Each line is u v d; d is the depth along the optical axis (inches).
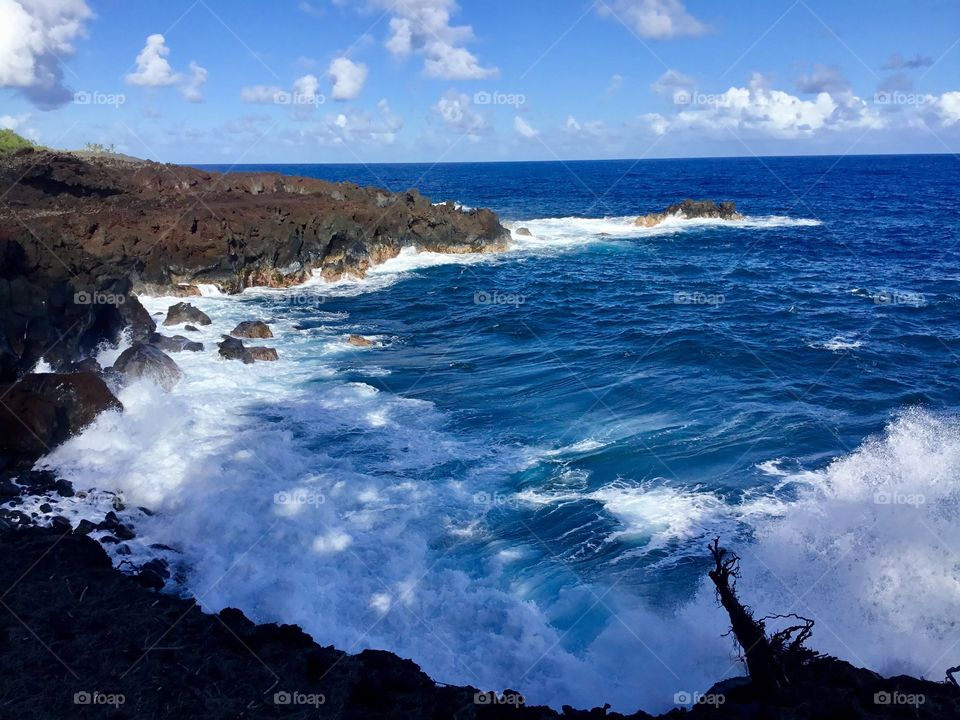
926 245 2242.9
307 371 995.3
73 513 601.9
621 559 541.6
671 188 4825.3
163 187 1984.5
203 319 1254.3
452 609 485.7
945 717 359.6
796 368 1003.9
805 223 2824.8
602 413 830.5
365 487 641.0
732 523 586.9
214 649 426.6
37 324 904.3
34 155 1871.3
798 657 406.0
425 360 1058.7
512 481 662.5
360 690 389.7
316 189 2170.3
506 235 2231.8
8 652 414.6
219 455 699.4
